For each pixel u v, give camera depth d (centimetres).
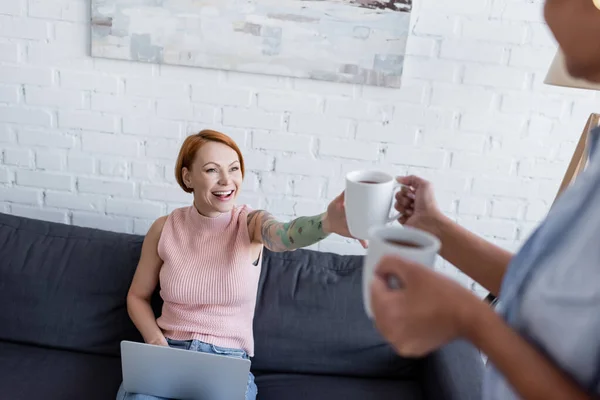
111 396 166
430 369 169
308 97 200
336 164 207
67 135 209
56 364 178
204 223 169
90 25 195
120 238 196
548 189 205
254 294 174
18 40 199
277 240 157
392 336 55
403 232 68
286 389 174
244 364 144
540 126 199
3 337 186
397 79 194
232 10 190
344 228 109
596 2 58
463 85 196
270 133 205
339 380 180
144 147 209
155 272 177
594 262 51
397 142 203
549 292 55
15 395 161
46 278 187
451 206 209
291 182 210
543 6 64
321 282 188
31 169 214
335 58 193
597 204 54
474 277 85
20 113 207
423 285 54
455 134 201
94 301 186
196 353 144
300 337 182
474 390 150
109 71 201
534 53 192
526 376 50
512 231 211
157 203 216
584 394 49
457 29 190
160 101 203
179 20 192
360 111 200
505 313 64
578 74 63
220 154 164
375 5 187
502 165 204
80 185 215
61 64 201
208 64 196
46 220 220
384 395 172
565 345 52
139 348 146
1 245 191
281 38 192
